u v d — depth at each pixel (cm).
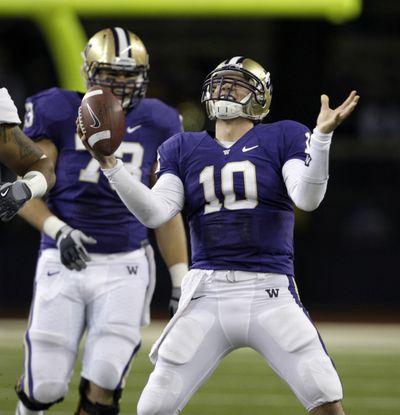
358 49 5728
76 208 1512
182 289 1236
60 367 1459
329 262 4491
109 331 1462
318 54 5247
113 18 5744
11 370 2428
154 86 5419
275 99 5259
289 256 1241
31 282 4400
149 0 3916
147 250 1544
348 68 5672
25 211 1492
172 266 1530
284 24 5212
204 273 1217
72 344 1475
